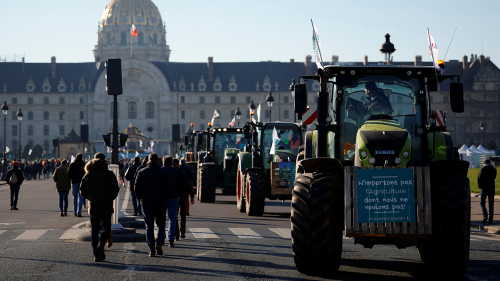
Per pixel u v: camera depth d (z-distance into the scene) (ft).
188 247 57.82
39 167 316.40
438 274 42.50
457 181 40.68
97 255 49.49
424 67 43.39
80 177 95.66
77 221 87.30
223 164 125.80
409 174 39.27
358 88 44.29
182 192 58.75
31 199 145.28
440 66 41.81
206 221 84.28
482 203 83.41
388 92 44.21
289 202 127.34
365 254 52.80
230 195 149.38
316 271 41.16
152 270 44.91
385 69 43.70
